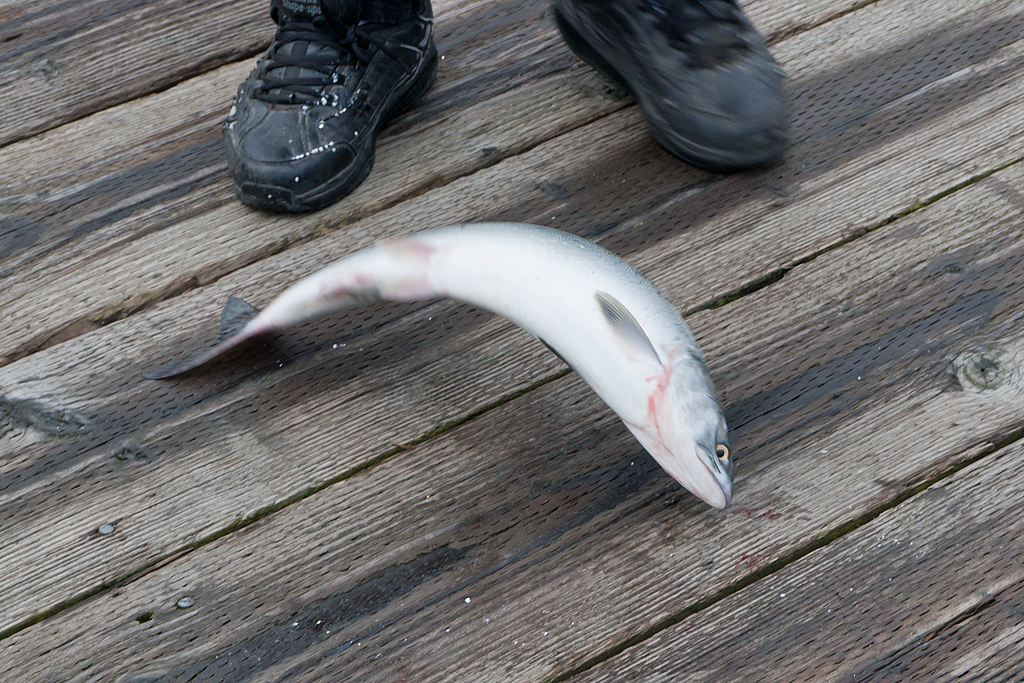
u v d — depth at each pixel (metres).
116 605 1.76
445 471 1.81
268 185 1.94
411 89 2.03
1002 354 1.84
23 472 1.82
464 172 2.00
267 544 1.78
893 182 1.96
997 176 1.95
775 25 2.10
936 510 1.77
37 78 2.09
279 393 1.86
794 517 1.77
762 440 1.81
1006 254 1.90
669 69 1.92
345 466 1.82
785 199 1.96
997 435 1.80
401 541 1.78
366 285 1.81
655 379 1.73
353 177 1.98
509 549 1.77
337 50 1.97
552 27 2.12
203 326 1.90
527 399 1.84
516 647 1.73
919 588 1.74
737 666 1.72
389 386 1.86
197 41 2.12
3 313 1.92
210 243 1.96
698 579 1.75
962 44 2.06
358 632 1.74
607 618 1.74
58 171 2.02
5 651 1.74
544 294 1.76
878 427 1.81
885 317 1.87
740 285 1.90
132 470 1.82
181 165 2.02
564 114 2.04
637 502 1.79
